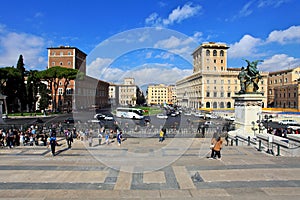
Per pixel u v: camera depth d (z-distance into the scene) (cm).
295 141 1277
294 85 6688
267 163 1024
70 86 5003
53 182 771
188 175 834
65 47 5569
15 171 903
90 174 851
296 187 726
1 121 3164
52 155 1244
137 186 723
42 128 2269
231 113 3372
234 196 655
